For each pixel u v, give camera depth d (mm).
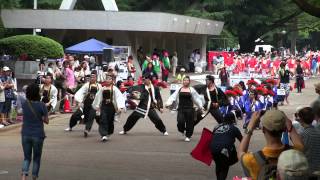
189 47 61375
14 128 21797
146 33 52812
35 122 11859
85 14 47125
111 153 16297
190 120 18500
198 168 14156
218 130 11273
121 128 21781
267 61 48406
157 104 19984
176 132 20766
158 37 54719
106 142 18328
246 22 64875
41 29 48469
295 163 5152
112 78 18750
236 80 35719
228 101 19500
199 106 18547
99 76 31016
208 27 58719
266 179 5770
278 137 5930
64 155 15914
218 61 50969
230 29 66938
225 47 69750
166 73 41344
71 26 47312
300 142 6098
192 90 18578
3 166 14250
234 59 49594
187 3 62906
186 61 60656
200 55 60750
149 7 64875
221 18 61812
